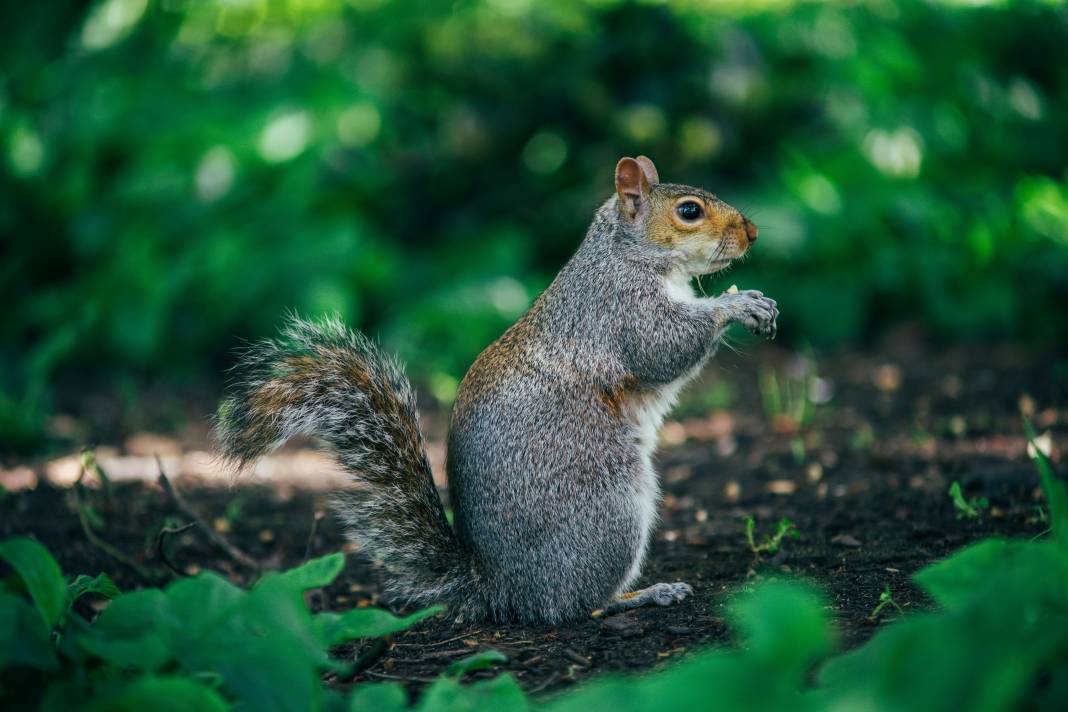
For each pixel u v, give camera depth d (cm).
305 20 1413
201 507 746
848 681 295
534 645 453
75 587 395
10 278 1283
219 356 1227
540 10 1352
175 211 1252
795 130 1301
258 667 326
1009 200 1198
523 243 1229
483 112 1338
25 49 1416
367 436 488
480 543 492
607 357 524
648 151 1305
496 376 508
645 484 512
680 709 257
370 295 1234
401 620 372
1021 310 1177
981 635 270
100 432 991
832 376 1078
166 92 1331
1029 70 1324
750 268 1216
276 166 1258
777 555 558
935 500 639
